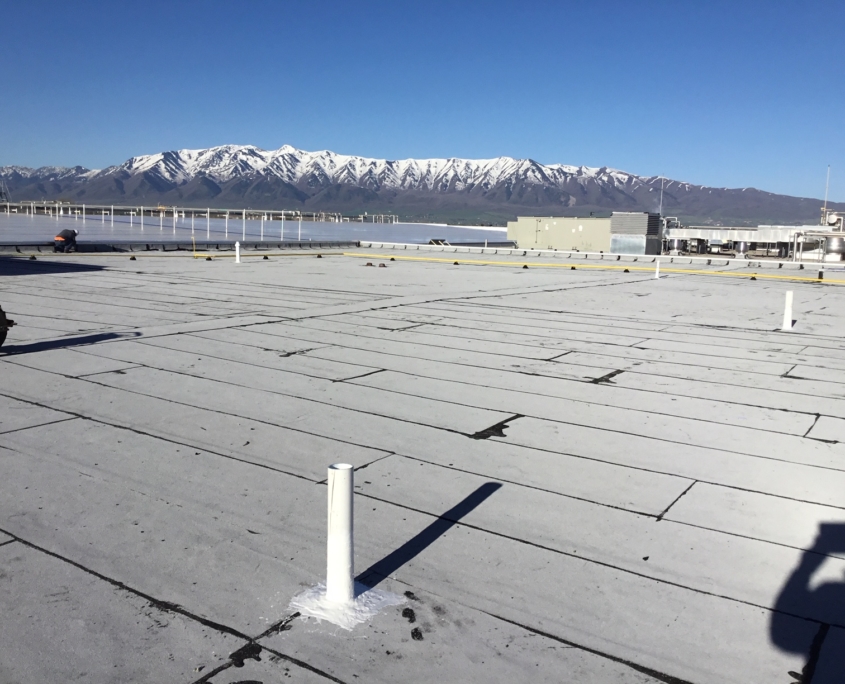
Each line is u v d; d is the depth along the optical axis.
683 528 5.48
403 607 4.25
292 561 4.77
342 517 4.21
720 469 6.82
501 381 10.27
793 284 30.33
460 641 3.93
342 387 9.55
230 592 4.35
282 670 3.63
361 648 3.83
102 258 34.84
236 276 26.88
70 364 10.32
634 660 3.82
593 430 8.00
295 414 8.20
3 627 3.91
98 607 4.14
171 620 4.04
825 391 10.20
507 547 5.08
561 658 3.82
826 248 74.25
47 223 102.56
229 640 3.87
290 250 50.06
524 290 24.48
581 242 79.12
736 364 12.10
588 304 20.80
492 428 7.93
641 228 75.44
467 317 17.05
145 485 5.98
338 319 15.91
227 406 8.42
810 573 4.82
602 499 6.01
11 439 6.98
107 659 3.67
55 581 4.41
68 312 15.71
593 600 4.41
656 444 7.55
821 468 6.91
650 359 12.34
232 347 12.09
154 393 8.88
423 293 22.31
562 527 5.44
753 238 84.12
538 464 6.82
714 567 4.88
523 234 82.00
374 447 7.14
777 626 4.18
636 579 4.68
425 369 10.90
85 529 5.13
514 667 3.72
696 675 3.71
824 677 3.71
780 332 15.95
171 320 14.91
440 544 5.09
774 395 9.88
